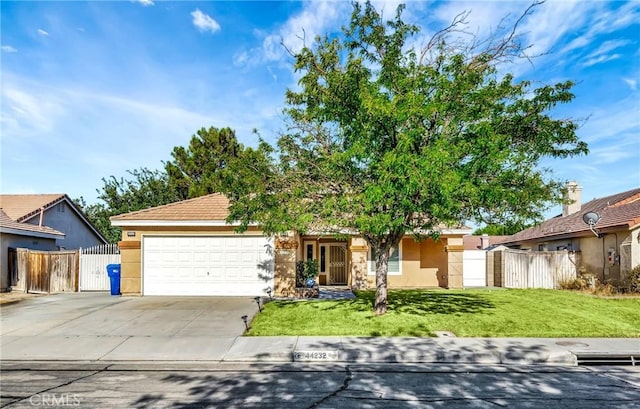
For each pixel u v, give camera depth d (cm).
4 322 1114
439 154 812
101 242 2920
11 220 2016
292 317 1137
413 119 901
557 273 1962
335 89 976
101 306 1337
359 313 1166
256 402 583
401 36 1011
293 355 826
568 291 1719
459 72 977
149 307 1312
